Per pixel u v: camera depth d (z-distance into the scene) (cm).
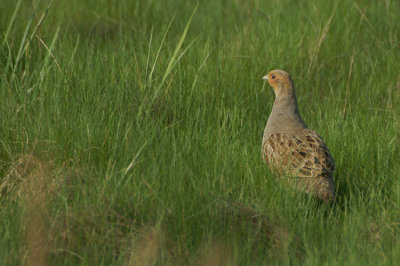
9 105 1470
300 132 1443
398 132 1580
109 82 1609
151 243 1081
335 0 2314
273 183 1334
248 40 2055
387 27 2203
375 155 1512
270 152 1402
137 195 1183
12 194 1270
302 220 1210
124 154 1315
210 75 1789
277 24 2161
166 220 1140
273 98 1808
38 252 1070
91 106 1493
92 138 1384
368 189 1375
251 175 1320
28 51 1664
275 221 1209
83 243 1110
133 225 1130
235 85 1797
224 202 1216
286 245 1117
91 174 1267
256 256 1117
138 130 1419
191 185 1262
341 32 2200
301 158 1341
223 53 1947
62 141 1372
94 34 2280
